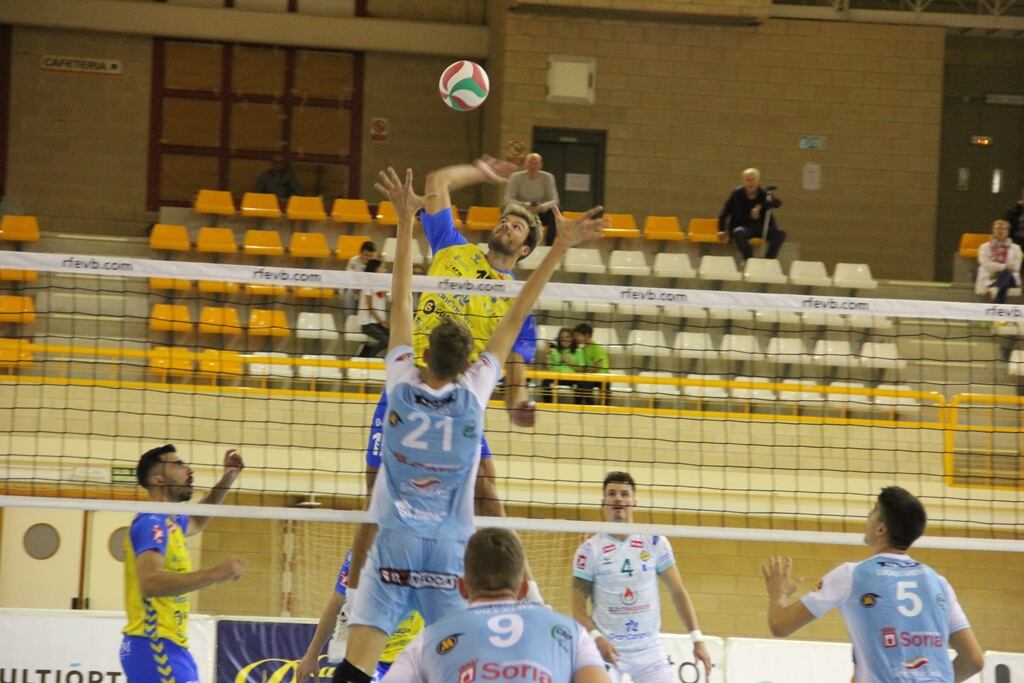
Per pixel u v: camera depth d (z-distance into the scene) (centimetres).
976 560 2303
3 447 2059
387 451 867
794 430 2186
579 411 2123
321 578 2230
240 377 2338
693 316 2741
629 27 3325
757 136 3372
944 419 2191
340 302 2769
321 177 3588
